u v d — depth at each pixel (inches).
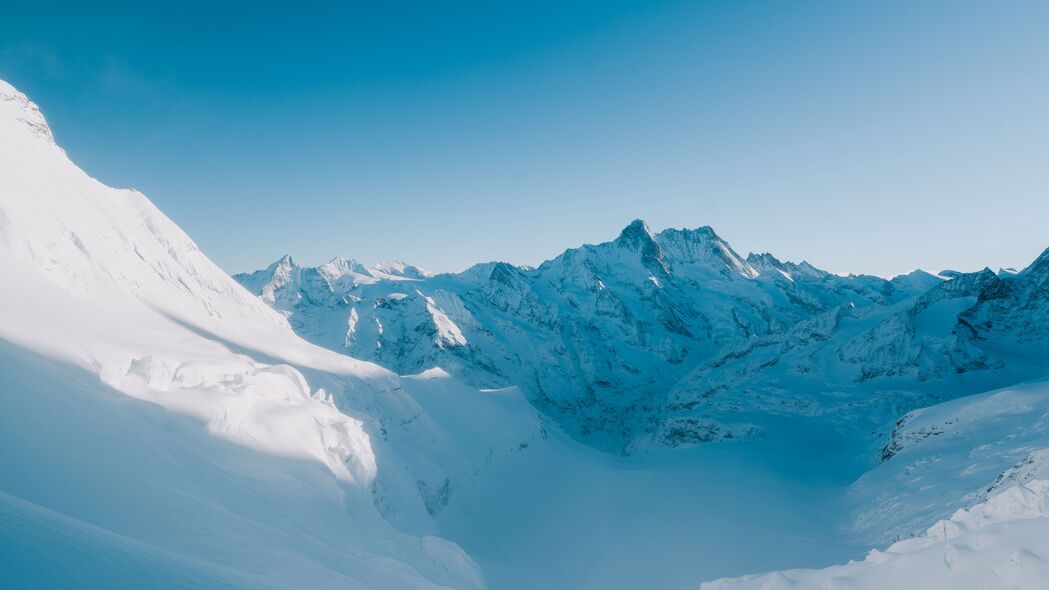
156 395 1310.3
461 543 2581.2
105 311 2169.0
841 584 731.4
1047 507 780.6
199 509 762.8
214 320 3425.2
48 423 741.3
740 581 915.4
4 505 309.6
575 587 2305.6
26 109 3014.3
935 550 650.8
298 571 627.8
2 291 1551.4
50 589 218.8
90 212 2930.6
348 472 1712.6
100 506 607.5
